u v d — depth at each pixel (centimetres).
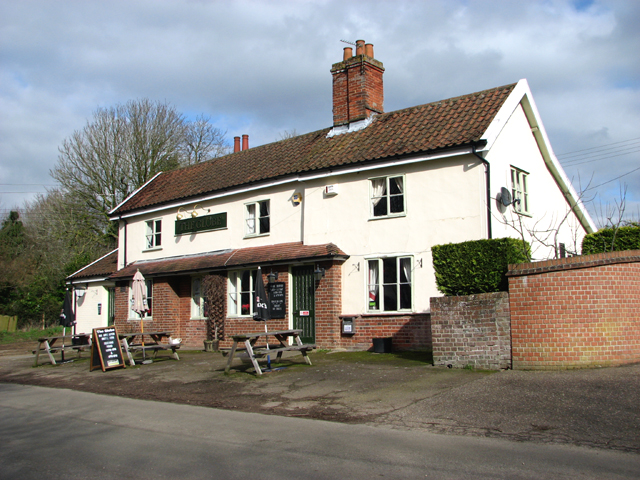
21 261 3603
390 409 838
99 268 2631
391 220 1538
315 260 1622
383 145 1591
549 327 999
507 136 1520
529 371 997
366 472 560
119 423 830
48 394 1139
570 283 992
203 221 2091
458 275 1185
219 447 672
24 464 626
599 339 976
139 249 2367
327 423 782
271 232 1856
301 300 1691
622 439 635
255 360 1184
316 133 1981
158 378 1253
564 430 679
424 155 1461
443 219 1445
